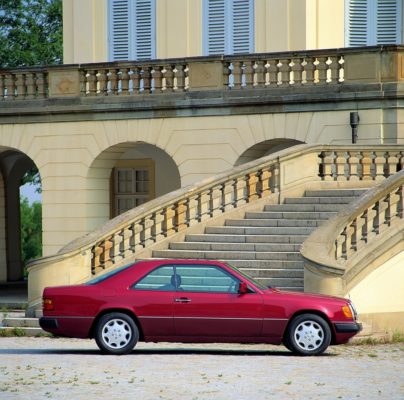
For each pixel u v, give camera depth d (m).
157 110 35.59
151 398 16.30
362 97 32.97
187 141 35.28
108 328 21.62
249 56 34.47
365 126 33.03
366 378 18.42
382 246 25.92
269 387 17.34
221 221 29.72
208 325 21.64
